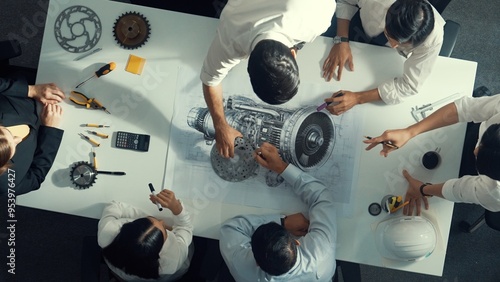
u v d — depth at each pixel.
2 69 1.88
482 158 1.48
